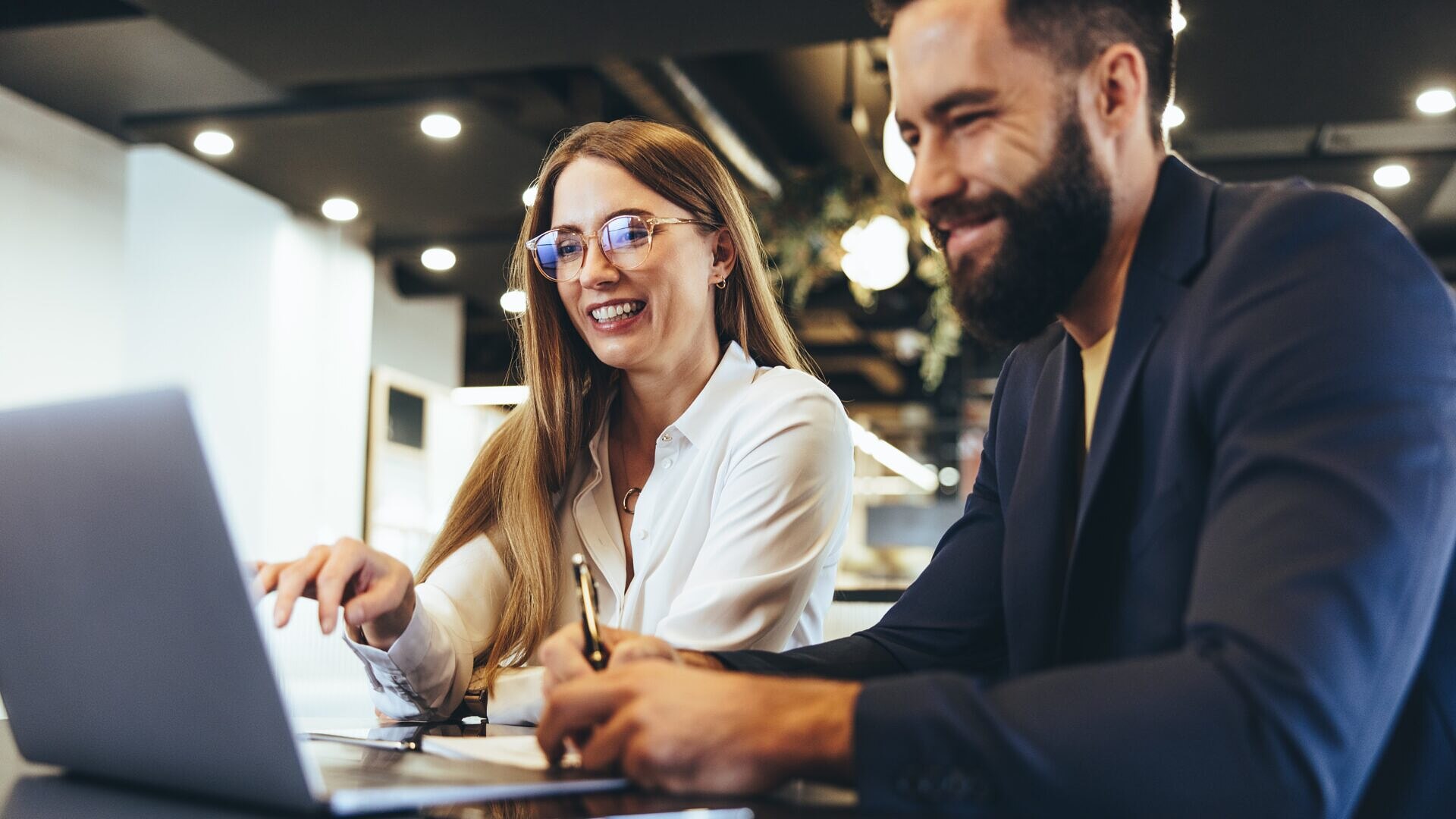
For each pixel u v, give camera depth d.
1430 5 4.22
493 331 10.66
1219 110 5.25
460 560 1.66
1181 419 0.90
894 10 0.97
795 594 1.51
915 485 17.83
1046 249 0.94
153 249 7.28
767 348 1.77
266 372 7.09
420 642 1.44
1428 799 0.89
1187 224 0.96
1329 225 0.88
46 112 5.68
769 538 1.51
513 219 7.66
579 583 1.07
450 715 1.54
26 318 5.55
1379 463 0.78
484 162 6.10
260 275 7.15
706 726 0.80
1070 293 0.97
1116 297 1.03
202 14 4.34
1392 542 0.76
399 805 0.75
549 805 0.77
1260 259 0.89
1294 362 0.82
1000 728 0.74
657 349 1.61
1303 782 0.72
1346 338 0.82
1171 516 0.91
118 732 0.85
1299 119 5.33
